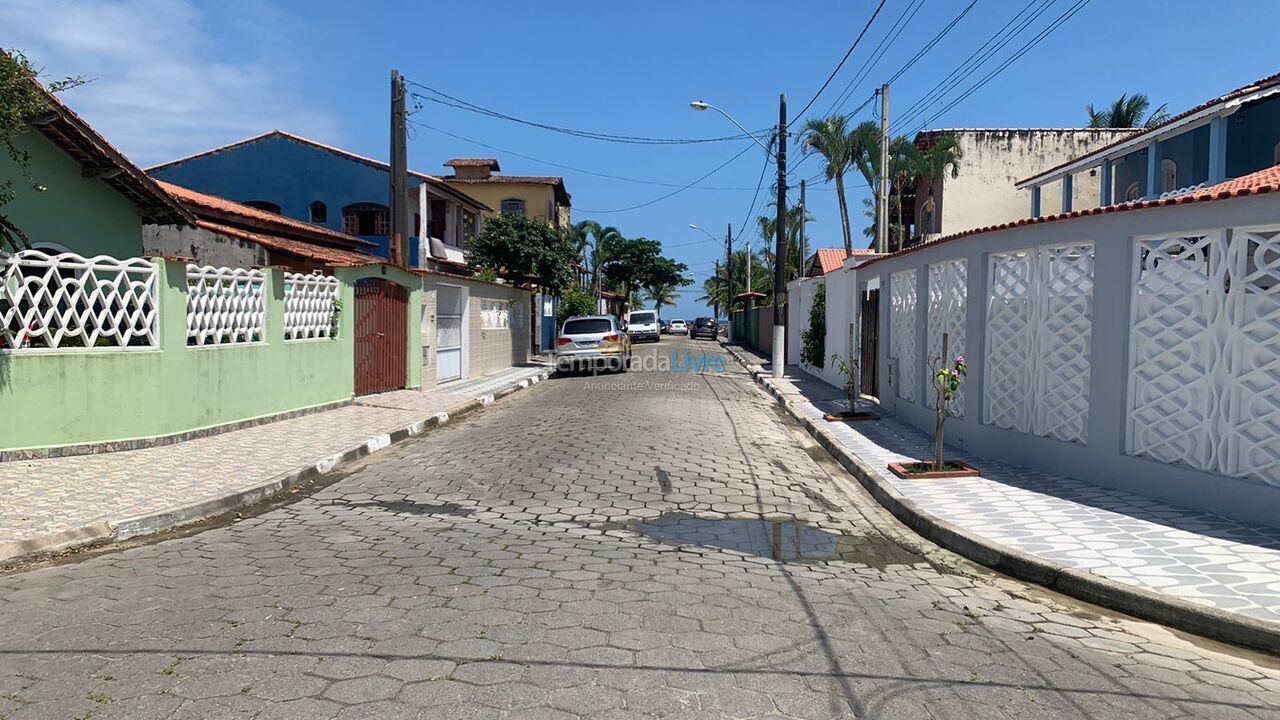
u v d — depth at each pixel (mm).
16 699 3299
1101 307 7559
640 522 6852
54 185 10781
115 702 3281
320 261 17438
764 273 66000
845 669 3840
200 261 15680
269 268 11414
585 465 9141
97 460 8445
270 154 26094
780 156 21281
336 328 13523
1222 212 6395
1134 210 7074
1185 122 14516
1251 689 3820
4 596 4691
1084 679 3852
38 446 8422
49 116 9836
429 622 4246
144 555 5637
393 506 7266
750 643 4117
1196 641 4477
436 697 3371
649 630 4234
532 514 6996
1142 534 6086
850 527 7004
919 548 6359
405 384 16438
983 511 6906
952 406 10328
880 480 8273
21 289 8203
